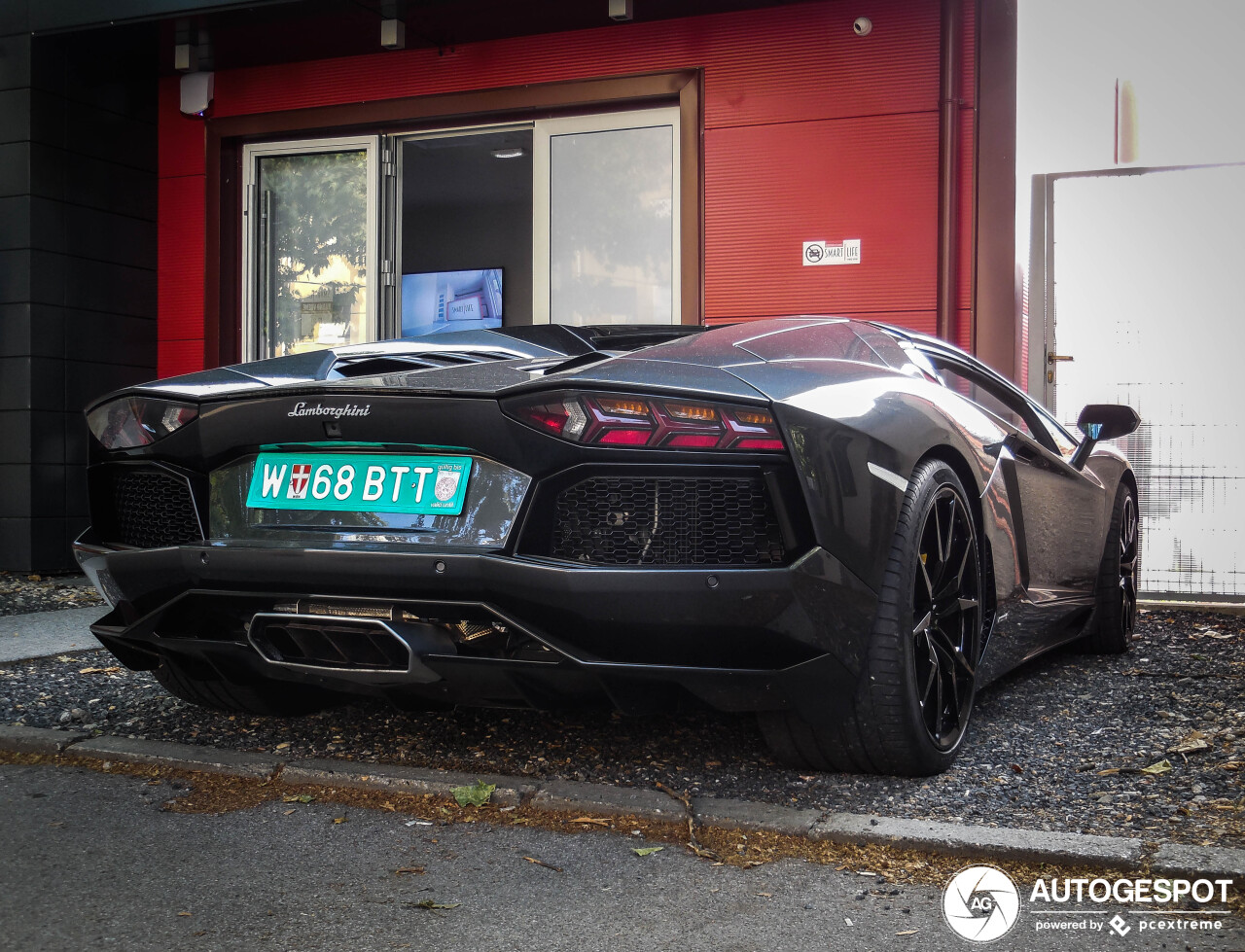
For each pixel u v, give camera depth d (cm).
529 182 859
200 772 241
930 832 197
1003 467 283
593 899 175
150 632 244
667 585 201
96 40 633
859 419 215
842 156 564
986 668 282
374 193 662
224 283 684
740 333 239
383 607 217
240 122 677
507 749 256
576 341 284
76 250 641
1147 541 570
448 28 608
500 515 212
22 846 196
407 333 944
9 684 331
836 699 216
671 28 593
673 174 601
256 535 232
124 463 251
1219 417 556
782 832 201
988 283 540
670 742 259
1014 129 535
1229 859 185
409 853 194
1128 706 309
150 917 166
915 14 552
